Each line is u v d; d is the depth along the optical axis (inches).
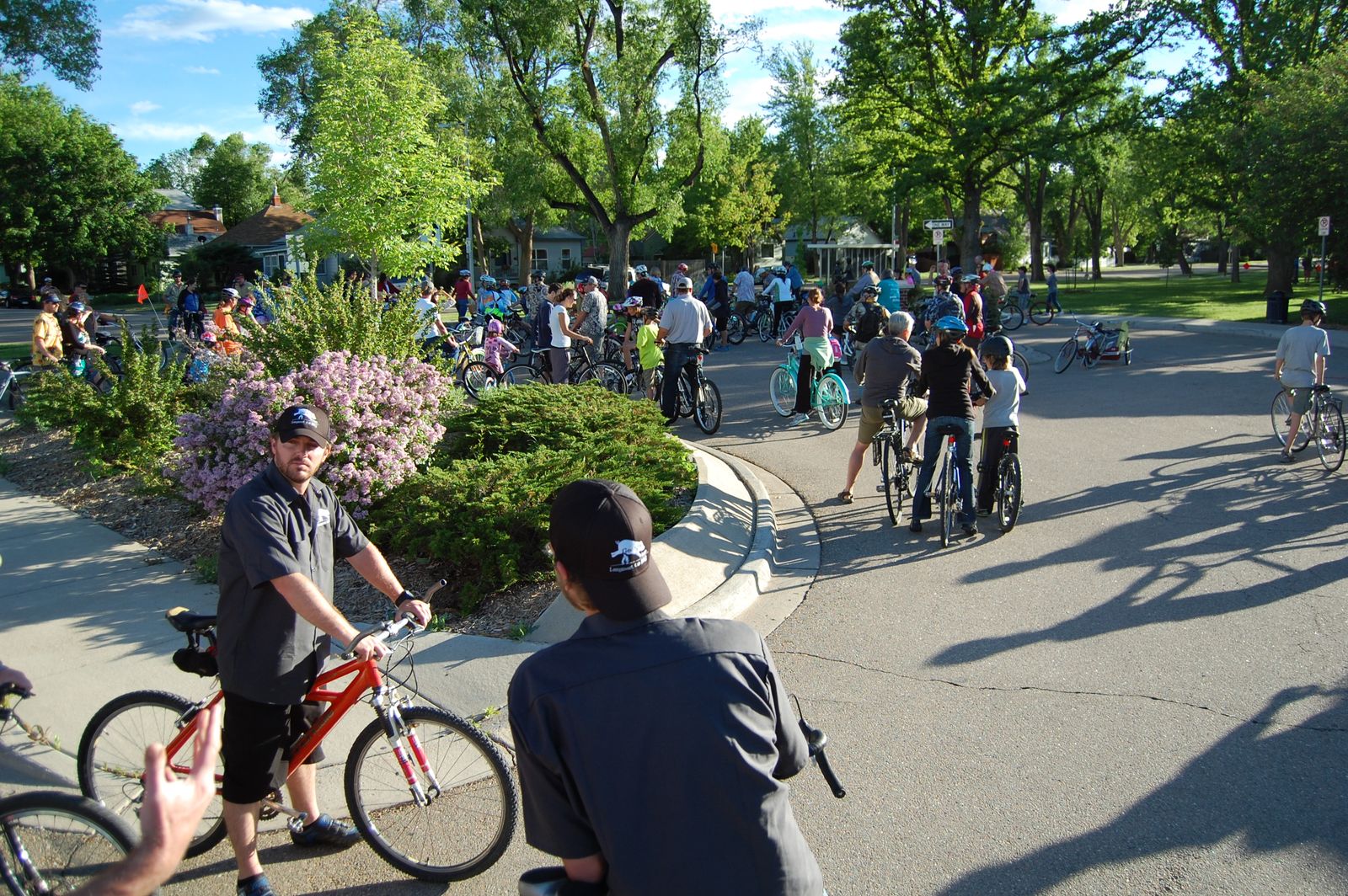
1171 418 489.7
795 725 82.5
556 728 76.6
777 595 262.2
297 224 2303.2
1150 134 1364.4
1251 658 211.8
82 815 110.7
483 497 254.4
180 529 299.9
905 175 1375.5
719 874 74.9
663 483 310.7
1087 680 203.8
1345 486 353.1
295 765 140.9
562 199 1466.5
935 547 298.7
